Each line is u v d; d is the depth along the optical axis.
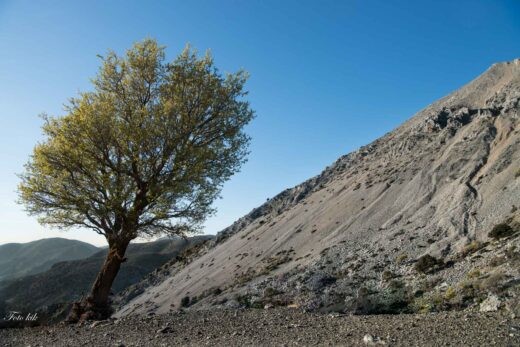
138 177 16.78
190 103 18.12
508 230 42.12
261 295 56.84
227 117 18.88
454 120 90.25
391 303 32.41
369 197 83.50
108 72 17.75
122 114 17.45
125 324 13.20
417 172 80.94
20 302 129.12
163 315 15.02
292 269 65.50
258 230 111.44
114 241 17.00
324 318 12.28
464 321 9.84
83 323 14.60
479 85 106.38
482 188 60.84
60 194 15.87
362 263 55.62
